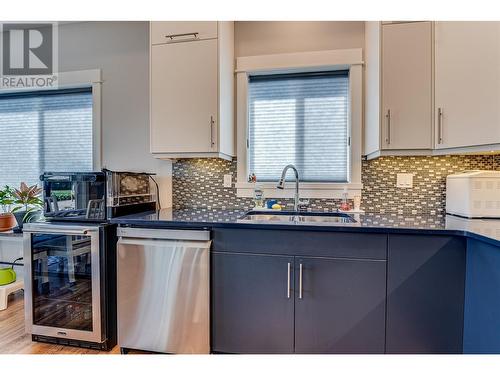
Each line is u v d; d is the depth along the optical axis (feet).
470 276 4.53
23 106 9.02
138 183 7.19
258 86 7.64
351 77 7.05
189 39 6.53
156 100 6.68
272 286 5.21
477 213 5.58
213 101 6.46
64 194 6.35
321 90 7.36
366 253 4.93
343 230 4.92
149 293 5.55
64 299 6.23
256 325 5.27
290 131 7.51
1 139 9.16
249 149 7.68
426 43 5.65
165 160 7.92
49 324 6.24
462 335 4.69
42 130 8.93
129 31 8.11
